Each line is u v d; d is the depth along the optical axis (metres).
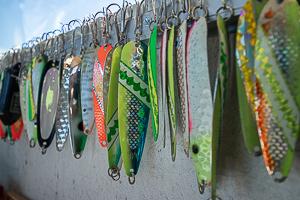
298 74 0.25
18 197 0.92
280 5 0.27
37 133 0.66
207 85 0.32
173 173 0.47
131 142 0.45
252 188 0.36
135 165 0.45
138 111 0.45
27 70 0.72
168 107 0.39
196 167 0.34
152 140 0.50
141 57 0.46
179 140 0.45
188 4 0.39
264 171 0.35
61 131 0.58
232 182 0.38
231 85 0.38
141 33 0.49
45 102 0.65
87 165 0.66
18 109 0.81
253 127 0.30
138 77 0.45
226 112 0.38
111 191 0.59
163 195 0.48
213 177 0.28
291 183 0.32
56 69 0.63
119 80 0.44
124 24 0.51
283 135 0.25
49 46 0.76
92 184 0.65
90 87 0.56
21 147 0.96
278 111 0.26
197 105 0.34
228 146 0.38
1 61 1.07
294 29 0.26
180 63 0.37
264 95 0.26
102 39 0.58
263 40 0.27
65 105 0.58
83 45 0.61
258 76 0.27
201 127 0.33
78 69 0.57
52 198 0.79
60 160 0.76
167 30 0.39
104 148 0.61
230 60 0.37
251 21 0.28
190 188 0.44
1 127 0.89
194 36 0.34
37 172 0.86
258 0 0.28
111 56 0.48
